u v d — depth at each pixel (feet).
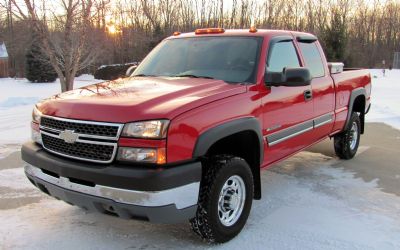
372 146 26.89
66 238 13.50
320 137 19.67
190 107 11.85
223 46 16.30
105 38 66.23
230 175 12.92
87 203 11.92
